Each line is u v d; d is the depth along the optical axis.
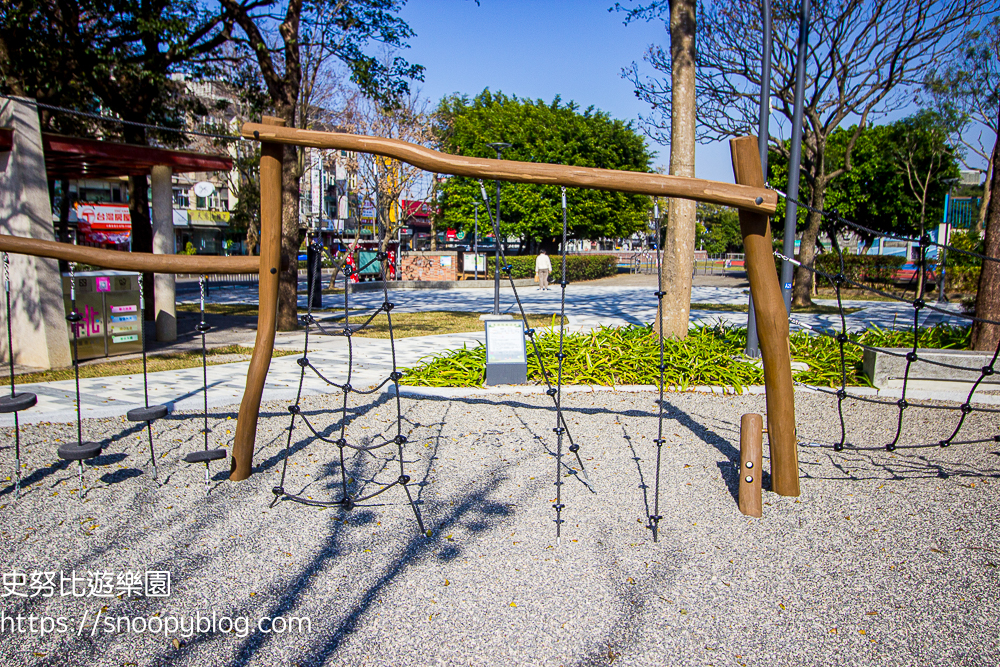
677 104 8.98
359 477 4.73
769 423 4.41
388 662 2.64
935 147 26.73
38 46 12.00
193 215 47.94
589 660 2.66
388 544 3.68
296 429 5.92
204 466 4.91
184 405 6.66
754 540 3.74
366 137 3.99
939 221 33.66
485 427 6.03
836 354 8.71
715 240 62.97
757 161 3.90
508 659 2.66
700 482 4.64
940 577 3.33
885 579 3.31
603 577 3.32
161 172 10.81
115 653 2.69
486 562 3.47
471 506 4.21
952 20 15.23
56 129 14.84
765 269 4.10
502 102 42.53
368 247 28.23
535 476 4.76
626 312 17.53
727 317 15.86
